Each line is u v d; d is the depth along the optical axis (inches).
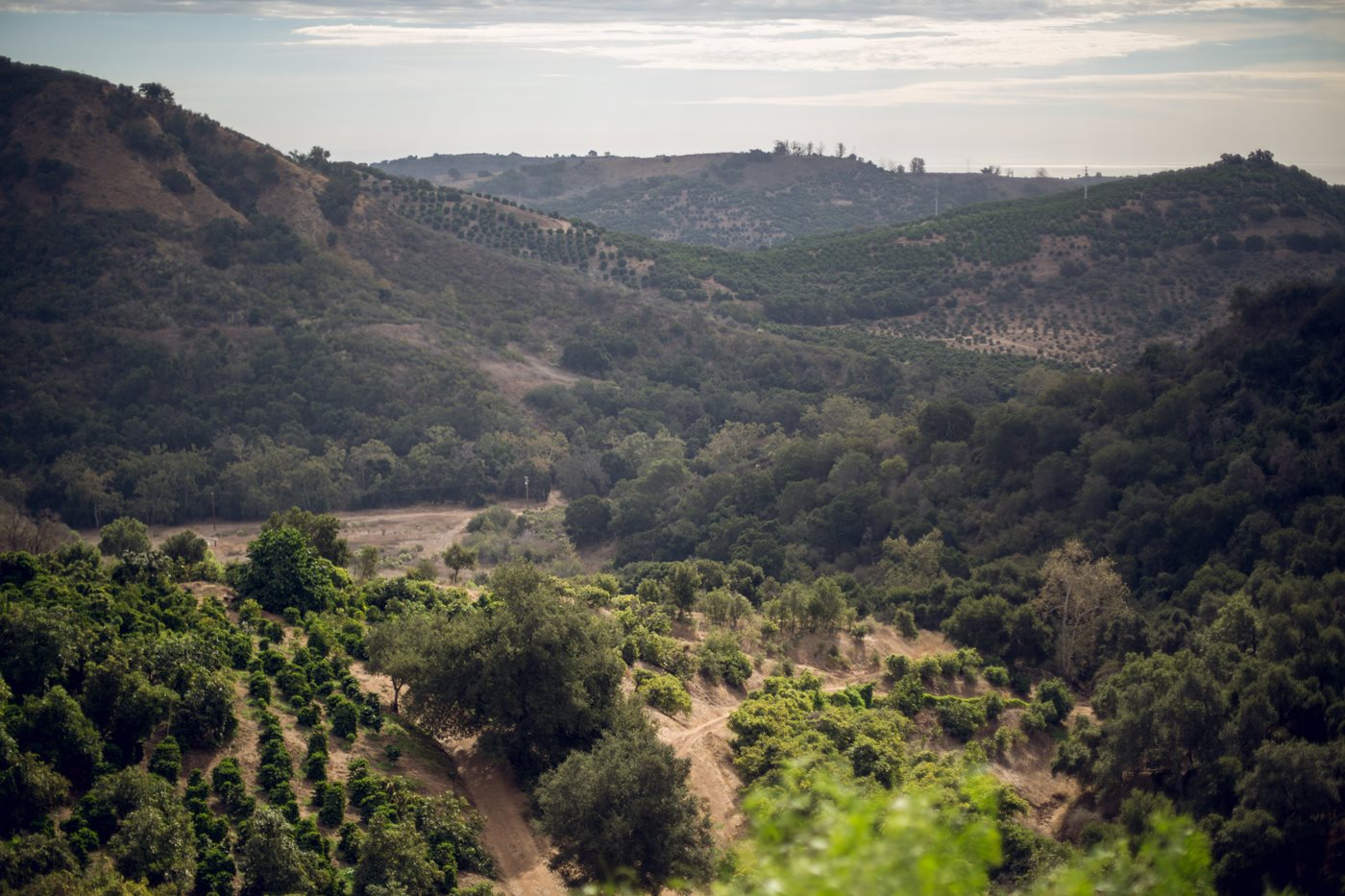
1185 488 3969.0
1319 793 2073.1
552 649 2256.4
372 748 2217.0
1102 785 2554.1
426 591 3117.6
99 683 1918.1
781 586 4286.4
